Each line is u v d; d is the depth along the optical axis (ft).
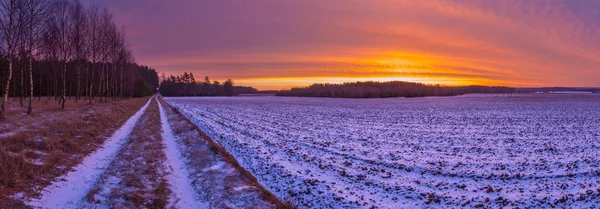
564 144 80.59
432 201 40.81
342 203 39.50
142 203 35.55
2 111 62.69
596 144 79.97
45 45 106.42
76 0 113.80
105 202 34.45
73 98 184.03
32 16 74.74
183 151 64.18
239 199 37.42
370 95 609.83
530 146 78.74
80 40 119.24
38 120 64.64
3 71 121.49
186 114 154.61
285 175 50.49
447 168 57.57
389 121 141.90
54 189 36.58
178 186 43.32
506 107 236.84
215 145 65.21
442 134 100.17
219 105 273.54
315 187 44.91
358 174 52.65
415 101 387.14
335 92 643.86
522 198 41.37
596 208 37.96
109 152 58.54
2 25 68.95
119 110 123.44
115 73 199.41
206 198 38.86
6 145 43.16
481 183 48.62
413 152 72.23
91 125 73.56
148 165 51.37
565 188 45.55
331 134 99.76
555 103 294.46
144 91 398.83
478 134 99.55
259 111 202.90
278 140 85.40
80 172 44.32
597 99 387.96
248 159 61.00
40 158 43.62
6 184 33.22
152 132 84.33
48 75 168.14
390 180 49.90
